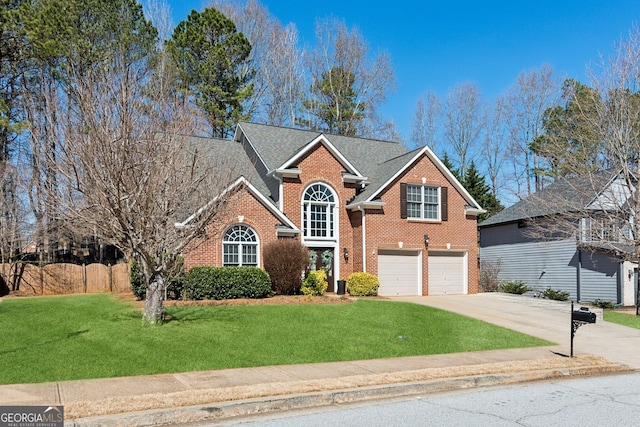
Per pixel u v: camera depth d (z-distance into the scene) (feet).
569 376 35.06
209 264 66.03
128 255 45.88
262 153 81.46
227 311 51.19
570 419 24.18
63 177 40.81
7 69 89.25
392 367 34.04
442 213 85.10
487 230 112.57
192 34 115.55
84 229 49.67
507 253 106.52
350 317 50.93
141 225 39.55
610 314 68.28
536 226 91.81
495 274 104.99
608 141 74.23
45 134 49.83
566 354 40.83
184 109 47.50
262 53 147.13
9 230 84.23
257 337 40.52
